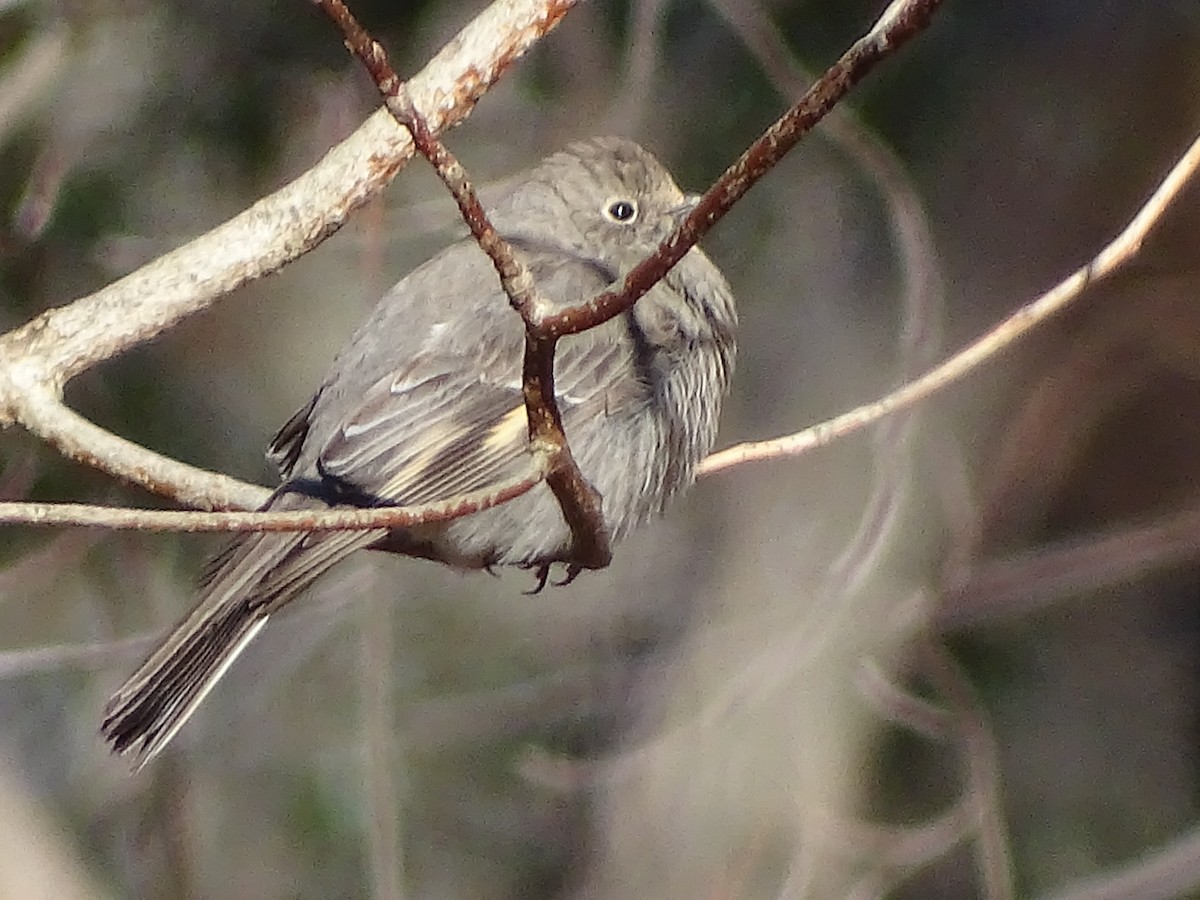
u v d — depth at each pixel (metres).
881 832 11.63
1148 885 12.72
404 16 12.43
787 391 12.51
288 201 6.61
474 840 12.62
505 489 5.44
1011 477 12.94
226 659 6.52
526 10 6.48
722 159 12.46
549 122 12.32
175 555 12.41
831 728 11.81
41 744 12.29
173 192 12.54
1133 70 13.45
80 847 12.27
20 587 11.95
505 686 12.80
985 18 13.31
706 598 12.30
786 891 11.41
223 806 12.73
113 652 11.48
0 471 11.89
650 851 11.84
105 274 12.23
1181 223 13.23
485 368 7.40
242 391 12.71
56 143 12.27
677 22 12.51
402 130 6.55
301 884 12.64
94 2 12.42
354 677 12.84
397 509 5.15
